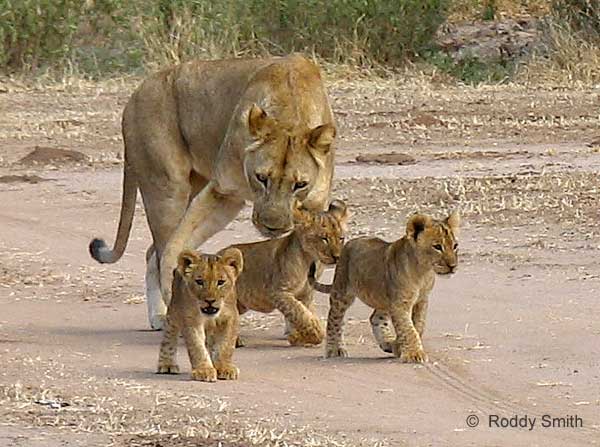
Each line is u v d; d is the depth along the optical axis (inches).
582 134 1010.7
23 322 563.8
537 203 763.4
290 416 420.8
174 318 470.6
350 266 496.1
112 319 571.5
